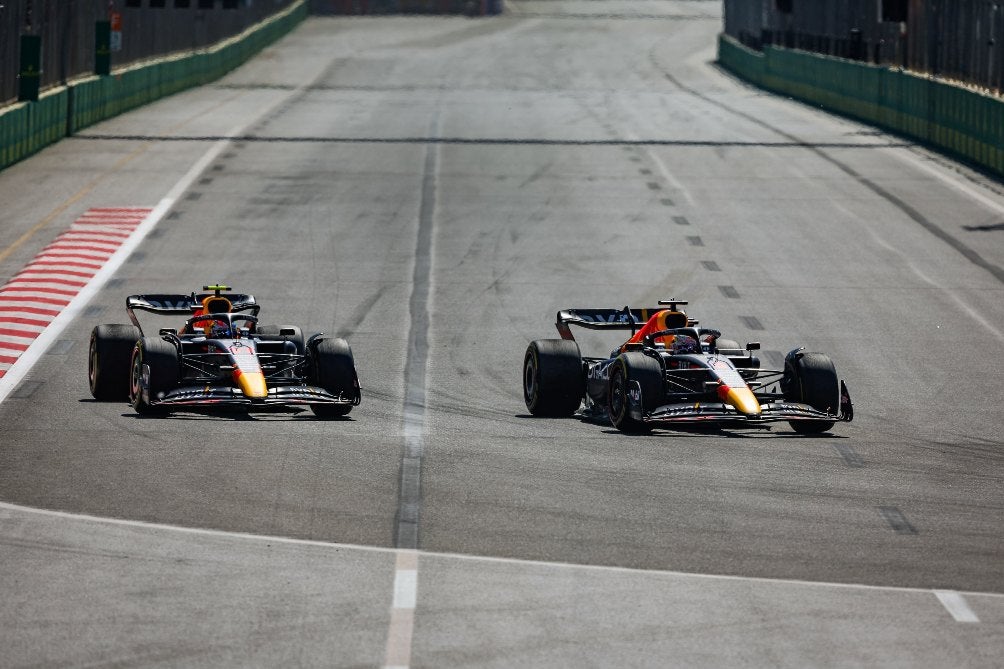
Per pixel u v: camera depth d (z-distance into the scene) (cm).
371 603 3891
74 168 13950
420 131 17175
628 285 9769
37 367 7312
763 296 9519
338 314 8812
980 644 3684
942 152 15912
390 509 4800
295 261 10312
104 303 8962
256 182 13412
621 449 5716
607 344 8319
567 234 11419
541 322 8738
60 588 3962
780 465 5525
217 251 10581
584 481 5197
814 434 6206
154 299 6531
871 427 6450
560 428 6156
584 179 13888
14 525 4528
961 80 16025
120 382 6425
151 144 15600
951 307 9325
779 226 11869
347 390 6128
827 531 4659
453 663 3497
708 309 9138
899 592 4078
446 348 8038
